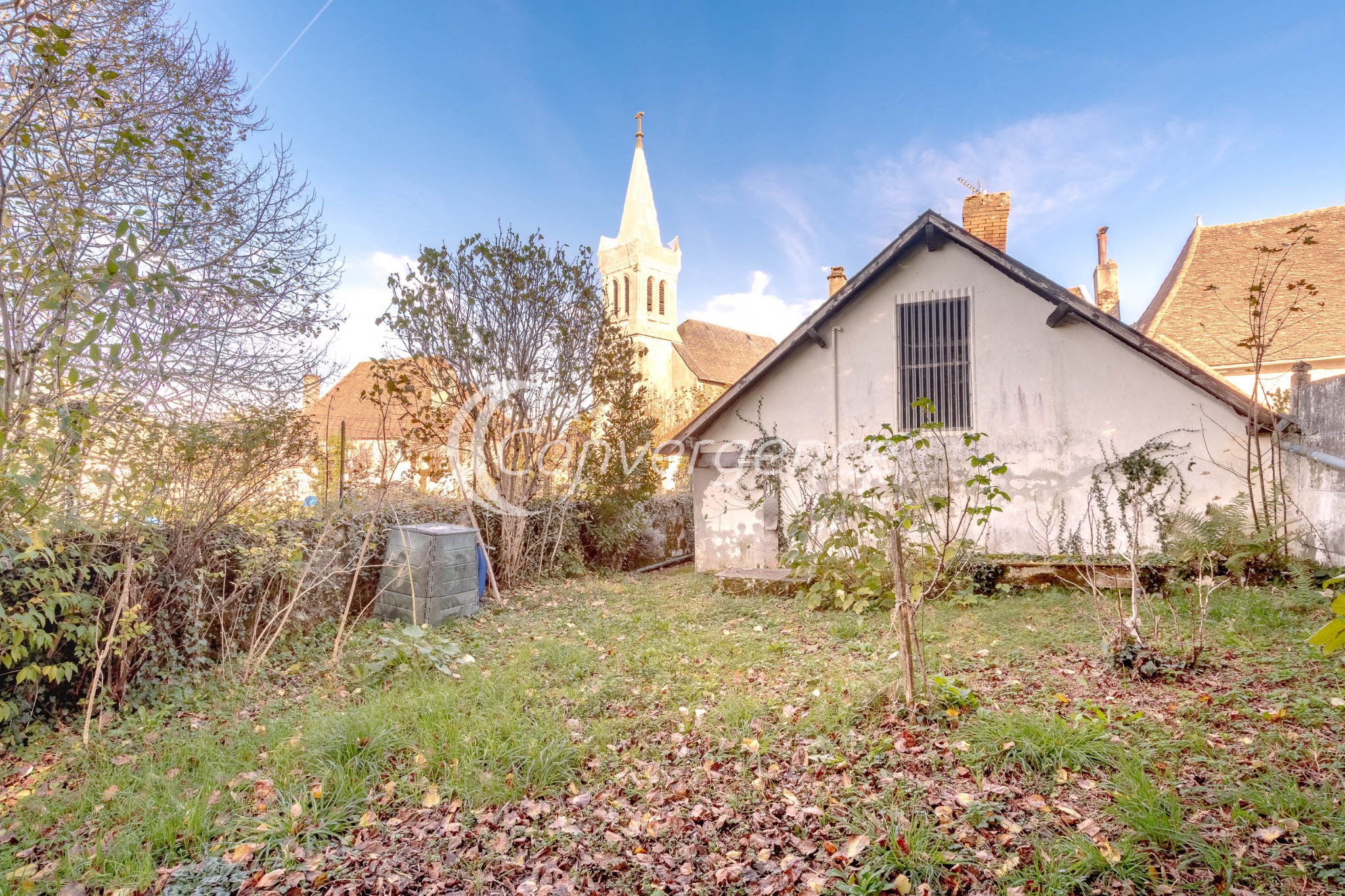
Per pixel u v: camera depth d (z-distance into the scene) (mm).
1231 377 16047
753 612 8352
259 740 4539
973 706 4352
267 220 6191
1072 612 7297
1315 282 16359
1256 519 7859
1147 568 7992
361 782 3775
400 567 8141
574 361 11133
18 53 4594
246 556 6520
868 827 3113
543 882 2914
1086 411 9633
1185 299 17422
